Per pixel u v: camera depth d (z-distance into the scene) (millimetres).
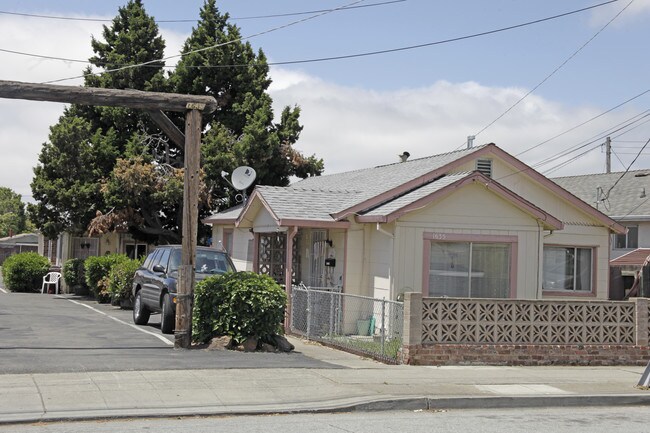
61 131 29906
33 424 9094
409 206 17594
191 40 32812
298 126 33562
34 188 30703
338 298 17047
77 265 32969
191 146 15344
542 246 18812
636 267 27516
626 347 15289
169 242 32688
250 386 11430
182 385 11266
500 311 14617
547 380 13070
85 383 11039
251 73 32844
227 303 15055
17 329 17578
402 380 12375
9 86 14148
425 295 17906
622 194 33469
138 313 19844
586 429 9758
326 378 12258
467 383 12383
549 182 20953
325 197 20547
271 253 22109
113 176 29766
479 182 18125
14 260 34906
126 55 31859
